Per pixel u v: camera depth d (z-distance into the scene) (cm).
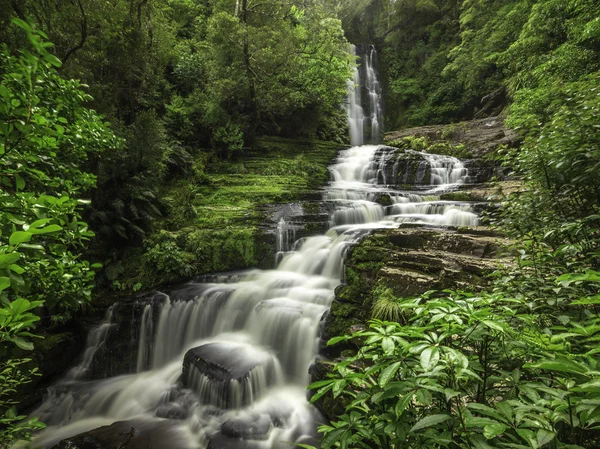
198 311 693
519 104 1142
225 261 867
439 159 1407
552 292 226
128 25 1006
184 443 445
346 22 3111
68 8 695
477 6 2231
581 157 287
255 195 1114
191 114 1437
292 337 584
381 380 125
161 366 676
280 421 465
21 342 133
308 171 1477
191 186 1113
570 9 1159
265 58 1420
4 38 534
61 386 606
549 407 130
